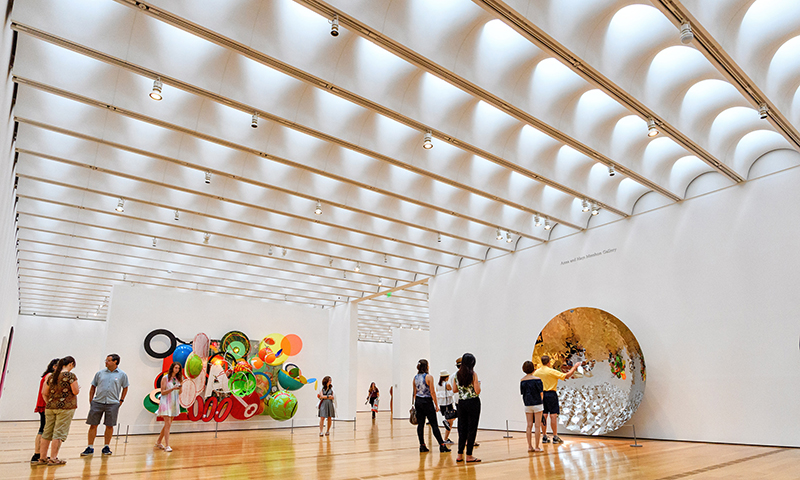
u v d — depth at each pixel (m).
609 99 7.62
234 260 13.63
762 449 7.60
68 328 21.66
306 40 5.72
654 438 9.35
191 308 13.77
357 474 5.77
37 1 5.06
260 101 6.47
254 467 6.40
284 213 10.23
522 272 12.68
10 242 10.09
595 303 10.90
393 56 6.53
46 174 8.42
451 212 10.44
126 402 12.34
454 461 6.77
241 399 13.00
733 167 8.55
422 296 19.41
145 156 8.30
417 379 8.04
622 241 10.67
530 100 6.69
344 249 13.59
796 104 7.03
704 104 7.49
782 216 8.39
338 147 8.62
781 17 5.88
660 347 9.62
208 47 6.07
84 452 7.66
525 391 8.00
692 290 9.35
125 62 5.46
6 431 14.06
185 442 10.08
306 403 15.12
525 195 10.27
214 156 8.25
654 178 9.16
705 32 5.29
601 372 10.04
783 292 8.20
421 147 8.43
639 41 6.16
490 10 4.97
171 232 11.67
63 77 6.01
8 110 5.89
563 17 5.46
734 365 8.56
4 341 12.46
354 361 18.02
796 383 7.83
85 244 12.47
